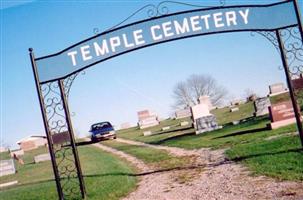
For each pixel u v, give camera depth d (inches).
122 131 1921.8
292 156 401.1
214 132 898.1
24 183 677.3
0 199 499.5
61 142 370.6
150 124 1800.0
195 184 390.0
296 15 389.7
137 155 777.6
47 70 372.2
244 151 511.2
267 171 364.2
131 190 417.7
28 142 1973.4
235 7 391.9
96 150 1054.4
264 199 278.8
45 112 367.9
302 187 289.4
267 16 393.1
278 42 392.5
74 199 387.9
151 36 384.2
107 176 518.3
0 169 917.8
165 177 467.2
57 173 370.0
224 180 375.6
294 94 388.2
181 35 386.0
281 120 697.6
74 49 378.0
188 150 692.7
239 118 1141.1
